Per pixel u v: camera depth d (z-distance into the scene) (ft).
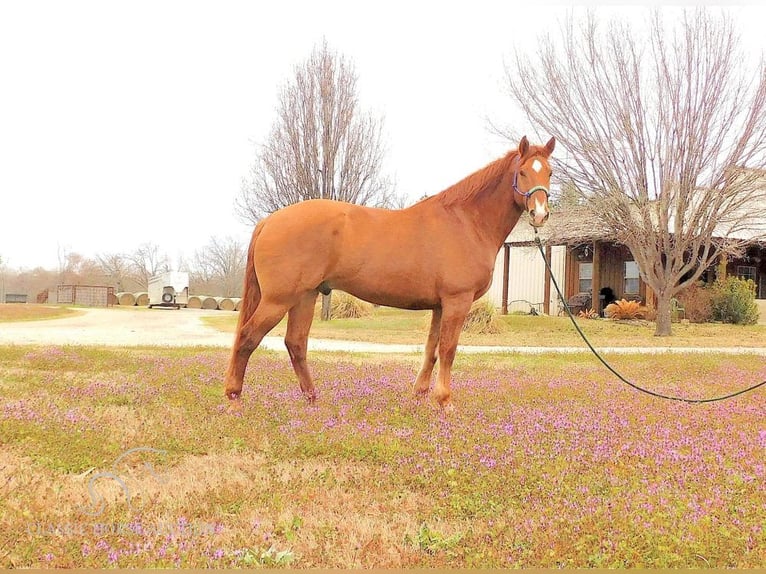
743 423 21.21
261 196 89.66
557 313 100.27
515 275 110.11
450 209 22.16
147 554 10.62
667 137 65.31
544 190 21.72
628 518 12.34
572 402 24.45
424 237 21.62
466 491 14.24
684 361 39.78
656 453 17.03
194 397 23.09
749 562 10.92
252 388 25.26
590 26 66.95
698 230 67.41
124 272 259.60
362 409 22.09
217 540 11.31
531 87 71.26
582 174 68.80
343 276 21.31
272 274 20.76
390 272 21.30
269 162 88.07
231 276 254.27
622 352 50.14
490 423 20.33
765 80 62.34
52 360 32.94
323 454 17.02
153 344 49.52
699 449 17.49
